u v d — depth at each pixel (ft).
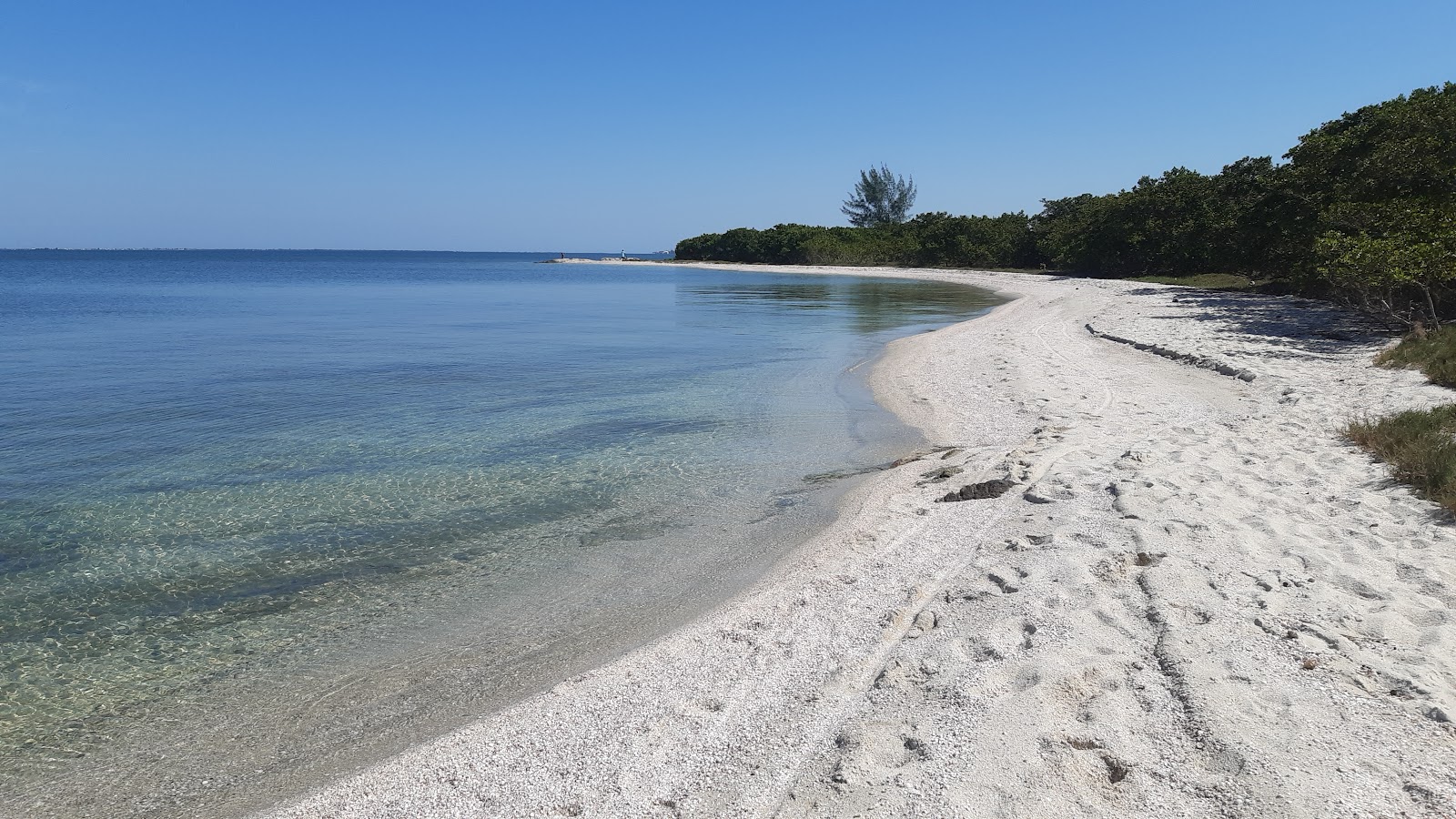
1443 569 18.92
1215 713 13.71
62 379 58.70
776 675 17.67
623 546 27.32
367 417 46.70
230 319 111.24
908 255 278.46
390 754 16.12
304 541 27.78
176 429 43.62
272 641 21.09
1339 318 74.74
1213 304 96.43
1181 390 47.06
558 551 26.99
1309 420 35.99
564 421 45.57
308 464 36.91
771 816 12.85
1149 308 96.43
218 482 34.19
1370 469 27.58
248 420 45.93
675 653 19.15
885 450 38.88
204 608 22.95
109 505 31.24
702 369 65.21
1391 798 11.32
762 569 24.97
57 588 24.17
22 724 17.52
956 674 16.28
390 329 97.76
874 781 13.20
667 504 31.48
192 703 18.33
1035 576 20.51
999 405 46.21
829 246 308.60
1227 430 35.06
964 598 20.18
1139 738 13.39
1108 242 169.99
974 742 13.73
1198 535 22.12
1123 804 11.91
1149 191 161.58
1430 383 41.47
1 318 110.63
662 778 14.28
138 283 221.46
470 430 43.57
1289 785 11.74
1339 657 15.23
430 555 26.66
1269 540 21.65
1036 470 30.22
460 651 20.47
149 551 26.89
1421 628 16.22
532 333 93.40
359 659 20.15
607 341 84.89
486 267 411.54
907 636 18.67
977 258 252.01
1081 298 117.60
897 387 54.80
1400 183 74.49
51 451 38.83
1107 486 27.27
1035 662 16.08
